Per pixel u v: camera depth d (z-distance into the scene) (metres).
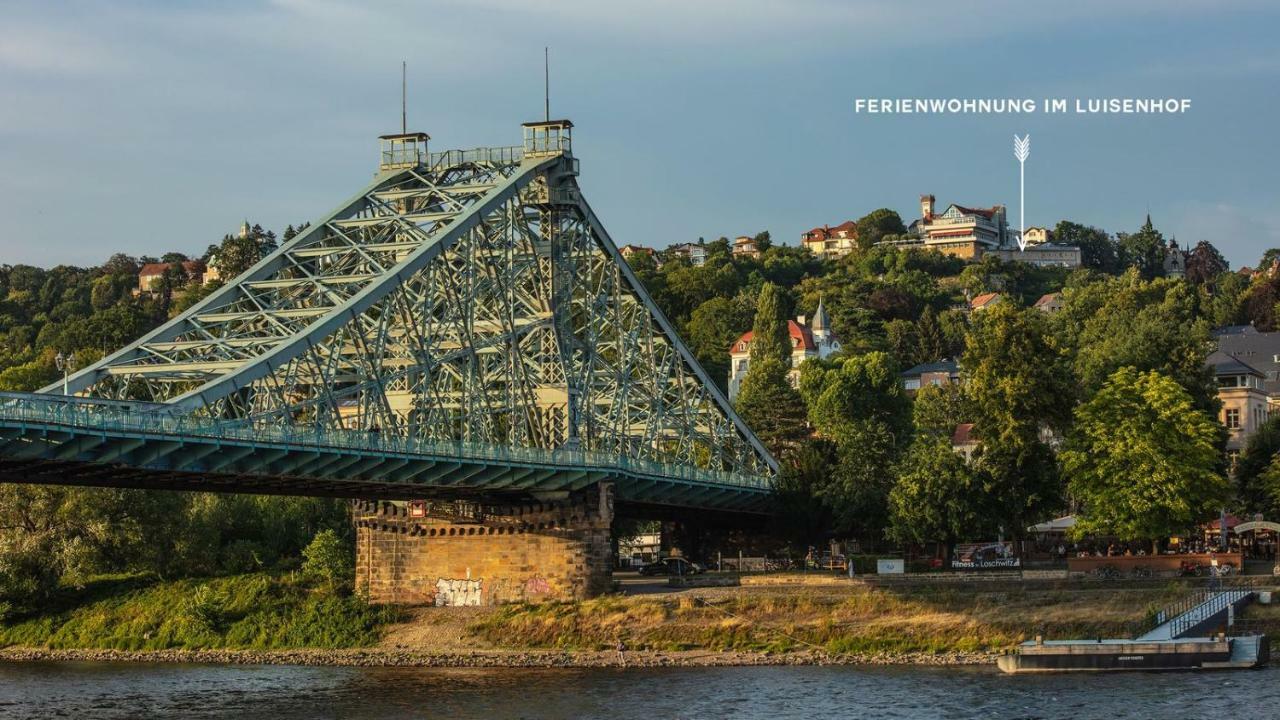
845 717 101.19
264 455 108.31
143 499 159.12
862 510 171.00
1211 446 145.75
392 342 143.88
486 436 139.88
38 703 112.31
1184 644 115.00
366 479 119.06
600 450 155.38
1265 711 98.56
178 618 144.75
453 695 113.75
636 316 179.50
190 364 119.62
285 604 146.00
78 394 120.38
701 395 191.62
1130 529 144.62
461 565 144.88
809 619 133.00
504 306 149.12
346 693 115.69
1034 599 131.50
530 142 160.50
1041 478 154.25
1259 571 141.62
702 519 183.75
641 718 103.00
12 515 155.62
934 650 126.19
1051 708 101.50
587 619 135.62
